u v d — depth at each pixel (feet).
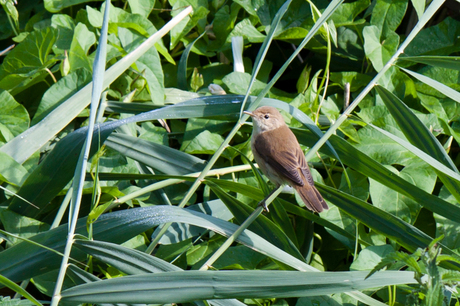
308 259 24.18
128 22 29.45
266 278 16.47
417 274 16.51
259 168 26.50
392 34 30.07
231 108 23.58
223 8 31.24
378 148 26.84
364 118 28.19
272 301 22.72
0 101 25.38
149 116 22.24
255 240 19.61
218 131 27.89
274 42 33.71
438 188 27.61
